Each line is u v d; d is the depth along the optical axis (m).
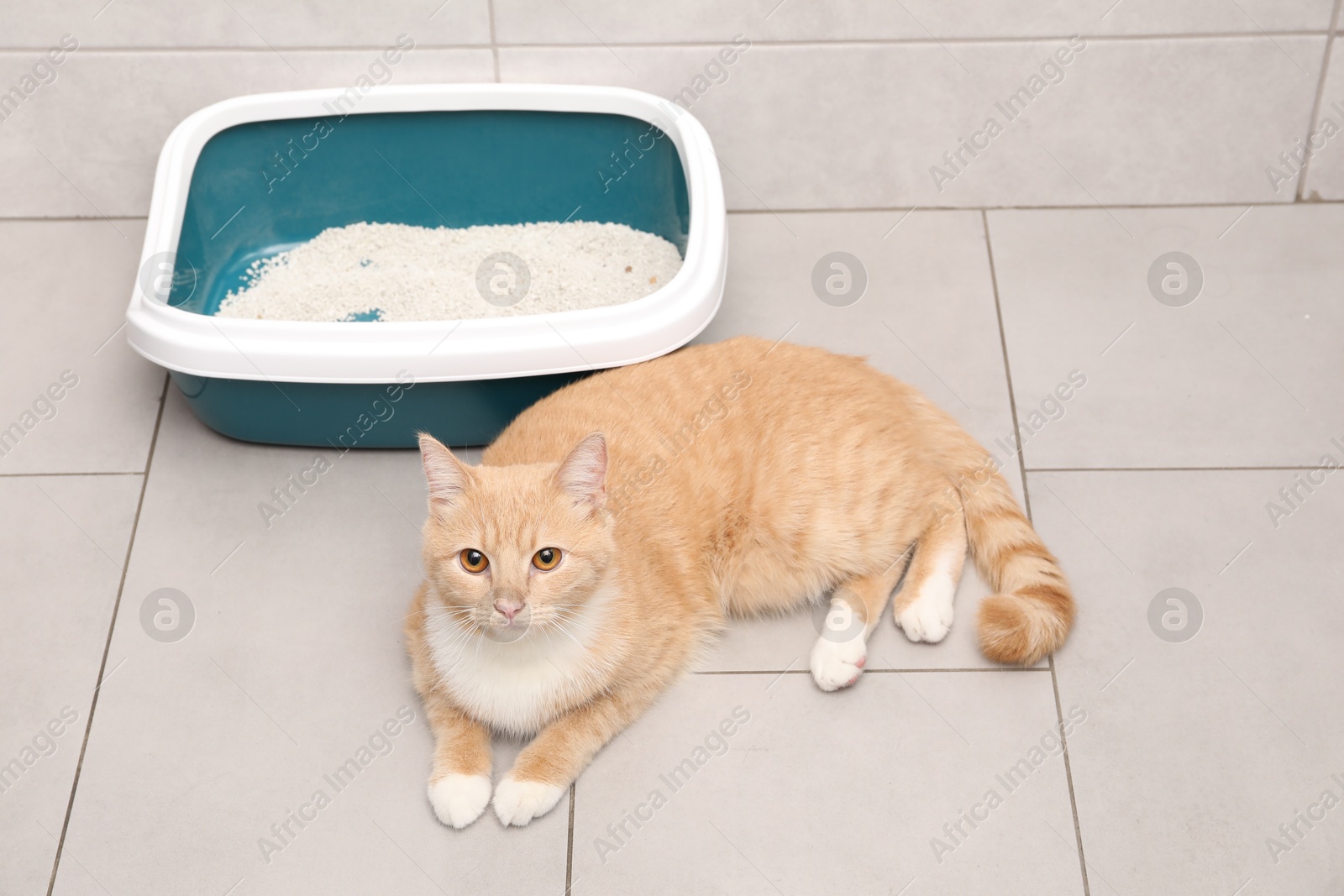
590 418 1.90
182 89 2.53
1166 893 1.71
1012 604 1.90
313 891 1.72
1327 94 2.53
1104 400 2.34
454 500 1.62
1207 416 2.31
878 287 2.56
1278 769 1.83
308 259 2.56
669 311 2.07
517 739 1.88
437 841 1.77
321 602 2.06
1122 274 2.57
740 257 2.63
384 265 2.55
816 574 1.98
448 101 2.43
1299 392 2.34
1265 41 2.46
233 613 2.05
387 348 2.01
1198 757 1.85
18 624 2.03
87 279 2.58
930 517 2.04
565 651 1.70
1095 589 2.05
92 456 2.28
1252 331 2.45
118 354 2.45
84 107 2.54
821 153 2.64
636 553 1.78
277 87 2.53
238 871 1.75
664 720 1.90
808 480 1.91
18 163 2.62
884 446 1.96
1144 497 2.19
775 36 2.46
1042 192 2.70
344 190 2.57
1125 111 2.57
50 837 1.78
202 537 2.16
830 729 1.89
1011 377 2.39
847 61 2.49
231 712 1.92
